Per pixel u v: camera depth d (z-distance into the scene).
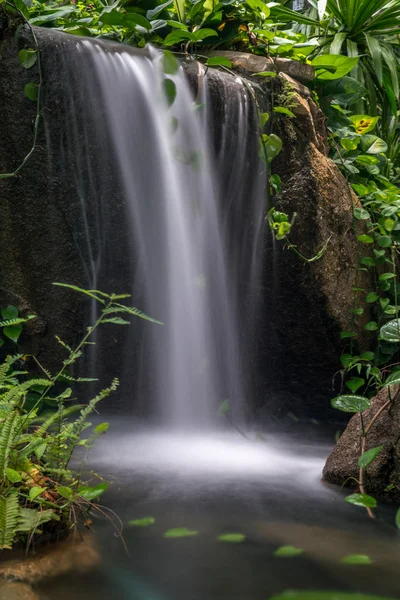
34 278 3.11
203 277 3.58
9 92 2.94
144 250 3.36
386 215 3.99
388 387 2.53
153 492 2.35
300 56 4.27
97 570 1.62
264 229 3.70
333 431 3.91
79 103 3.03
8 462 1.83
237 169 3.61
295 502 2.29
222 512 2.13
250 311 3.84
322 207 3.72
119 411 3.45
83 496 1.90
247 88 3.62
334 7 5.30
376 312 4.08
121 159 3.18
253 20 4.15
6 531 1.66
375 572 1.64
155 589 1.51
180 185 3.39
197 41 3.92
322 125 4.08
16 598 1.41
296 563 1.69
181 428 3.55
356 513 2.18
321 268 3.72
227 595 1.49
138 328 3.43
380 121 5.64
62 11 3.91
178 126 3.30
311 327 3.84
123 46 3.33
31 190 3.04
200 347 3.60
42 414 2.94
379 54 5.08
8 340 3.08
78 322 3.25
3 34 2.93
